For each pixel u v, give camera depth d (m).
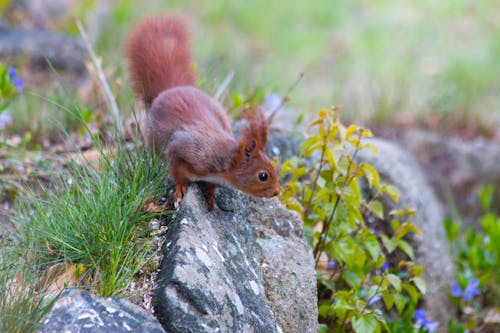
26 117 10.62
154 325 5.50
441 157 15.38
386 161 9.98
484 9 24.42
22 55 15.51
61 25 18.16
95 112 10.22
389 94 17.34
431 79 19.36
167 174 7.02
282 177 8.30
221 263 6.29
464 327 9.82
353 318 7.53
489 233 12.20
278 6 25.11
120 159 7.16
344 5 25.31
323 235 8.16
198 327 5.65
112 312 5.47
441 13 24.38
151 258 6.16
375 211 8.12
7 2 18.00
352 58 21.38
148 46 8.42
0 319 5.38
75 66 15.72
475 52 21.42
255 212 7.46
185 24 8.72
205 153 6.70
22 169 8.53
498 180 15.28
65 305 5.46
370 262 8.73
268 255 7.20
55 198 7.08
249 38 22.84
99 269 6.14
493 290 11.12
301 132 9.50
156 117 7.34
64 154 9.12
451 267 10.50
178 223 6.40
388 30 23.36
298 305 7.09
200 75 10.81
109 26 19.95
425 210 10.32
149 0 24.36
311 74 20.22
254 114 6.79
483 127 16.23
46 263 6.27
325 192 7.88
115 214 6.34
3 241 6.98
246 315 6.12
